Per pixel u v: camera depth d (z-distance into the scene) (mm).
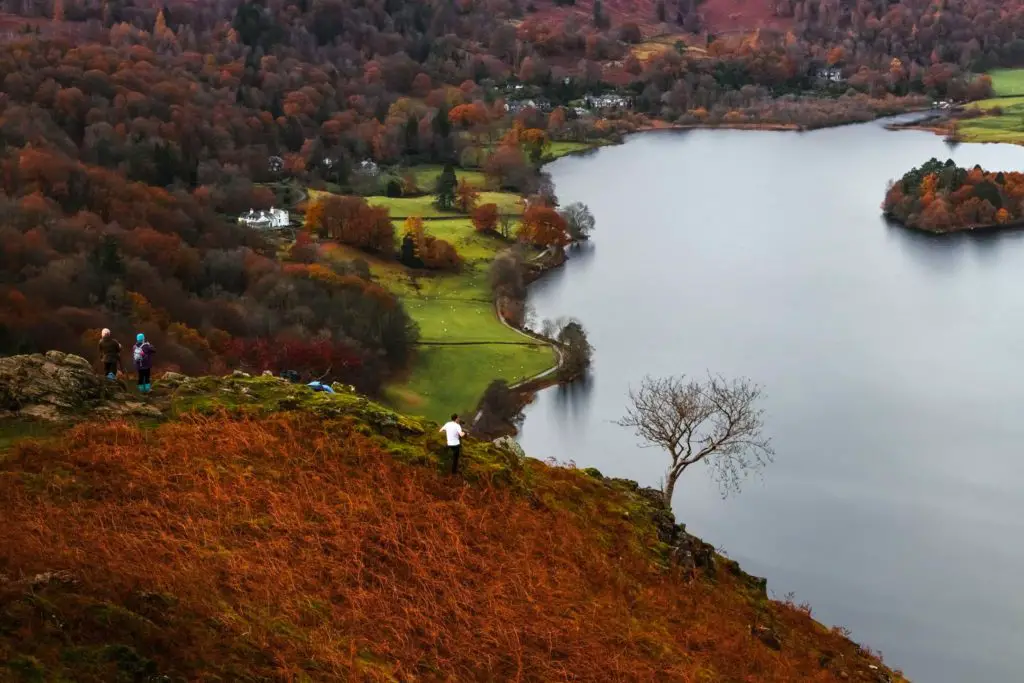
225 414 38875
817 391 133375
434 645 30391
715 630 36500
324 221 182500
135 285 122000
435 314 153375
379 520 35000
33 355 38438
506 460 41656
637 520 43000
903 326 157625
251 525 33062
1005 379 137625
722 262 188625
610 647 32688
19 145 180250
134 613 26031
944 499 108000
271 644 27625
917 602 91250
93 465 33750
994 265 187750
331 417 40281
